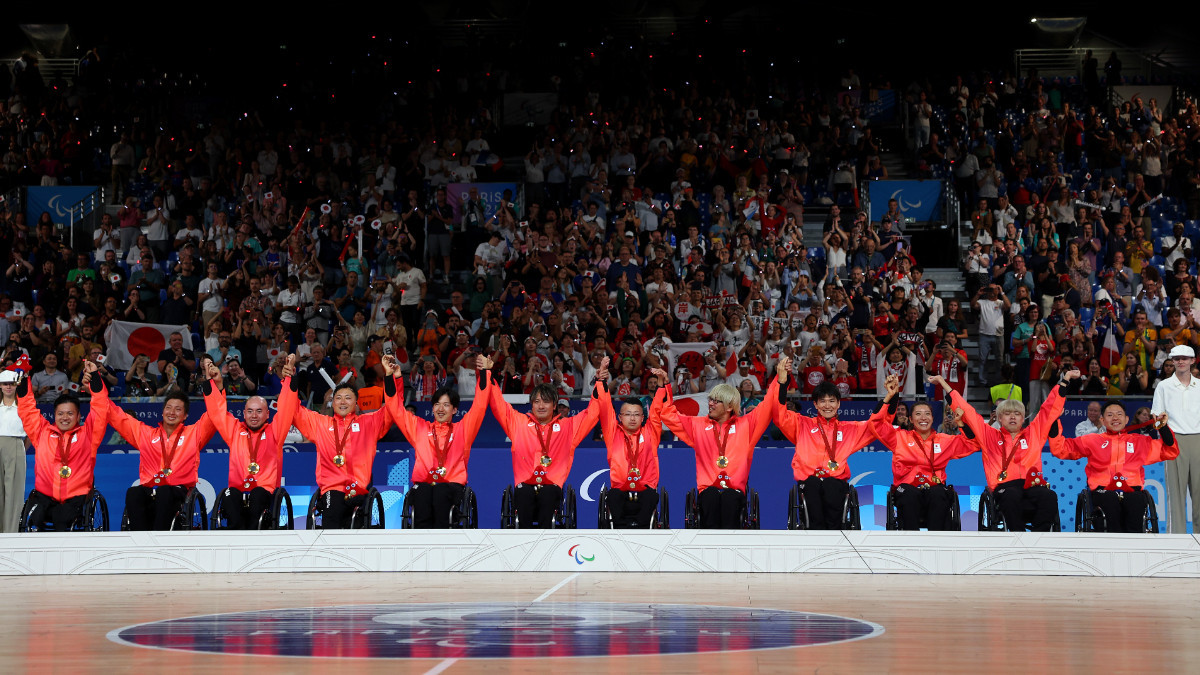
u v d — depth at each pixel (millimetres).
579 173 22562
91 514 9883
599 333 16172
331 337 17469
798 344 16578
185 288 19250
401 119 26172
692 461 12125
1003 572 8023
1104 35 30859
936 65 30625
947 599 6496
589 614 5727
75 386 15320
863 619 5535
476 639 4785
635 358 15938
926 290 18484
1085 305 18797
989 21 30625
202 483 12062
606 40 28766
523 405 13641
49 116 25797
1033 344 16125
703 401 14000
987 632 5066
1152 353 17078
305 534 8328
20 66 27891
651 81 27562
